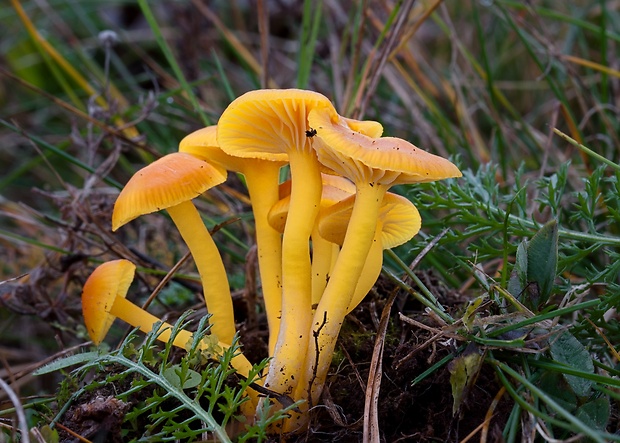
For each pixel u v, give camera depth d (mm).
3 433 158
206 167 165
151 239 269
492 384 156
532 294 157
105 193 247
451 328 150
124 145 256
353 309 178
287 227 156
